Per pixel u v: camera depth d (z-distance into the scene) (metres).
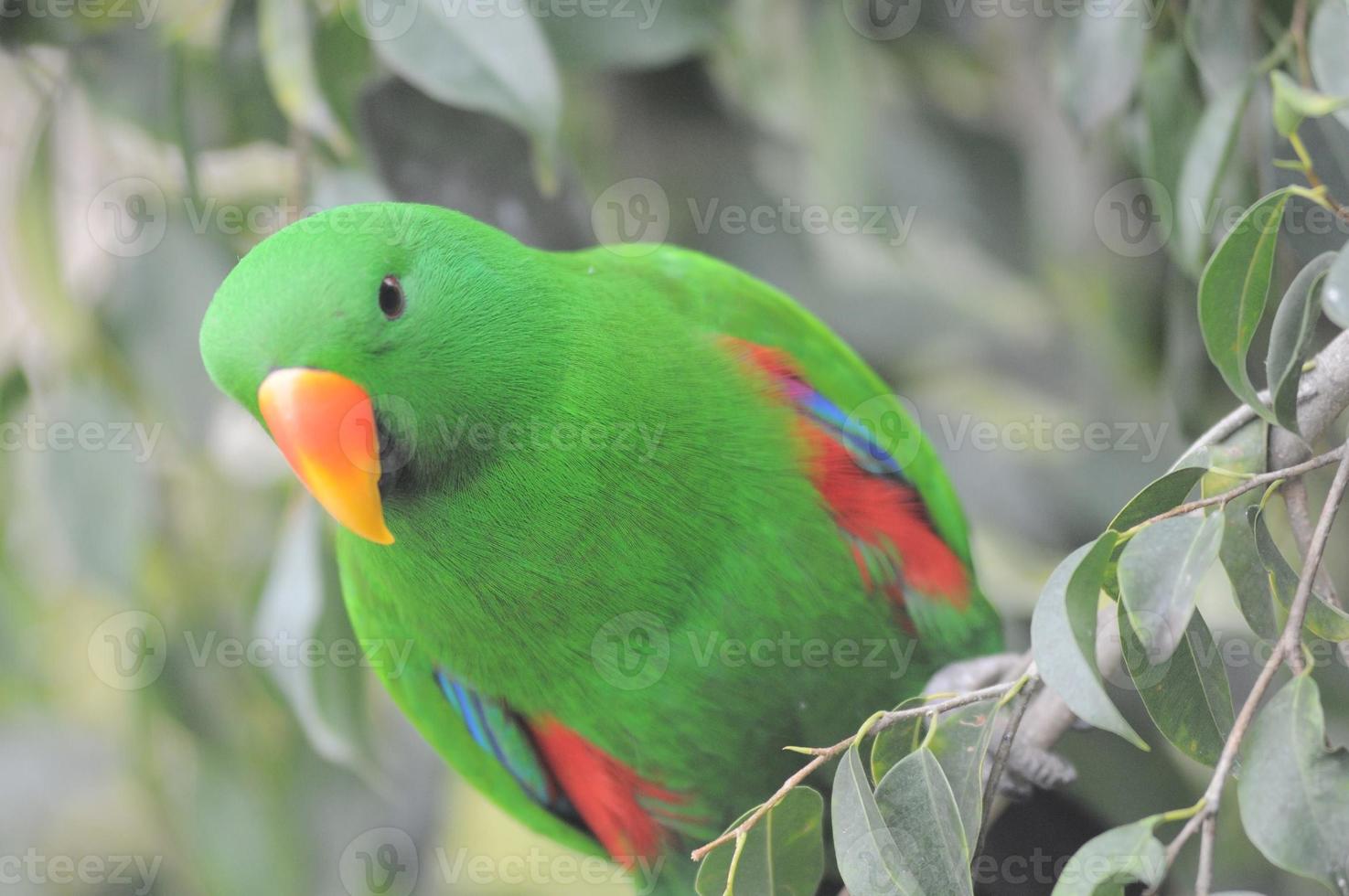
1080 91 5.36
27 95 8.20
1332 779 3.04
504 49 5.19
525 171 6.34
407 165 6.27
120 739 9.17
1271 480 3.23
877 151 7.74
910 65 8.04
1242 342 3.43
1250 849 6.52
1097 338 7.78
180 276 6.78
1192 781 6.67
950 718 3.69
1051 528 7.93
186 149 6.24
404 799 9.04
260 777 7.70
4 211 8.05
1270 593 3.42
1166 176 5.42
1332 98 3.62
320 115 6.14
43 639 8.51
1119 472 7.70
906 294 8.56
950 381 8.55
